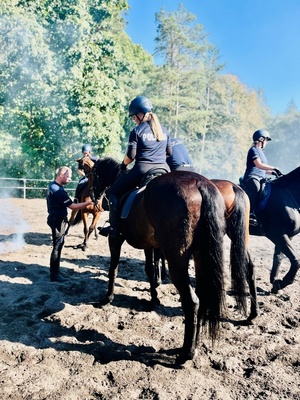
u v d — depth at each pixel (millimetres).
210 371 3365
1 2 16297
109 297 4879
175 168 5746
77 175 22094
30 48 16672
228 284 5988
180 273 3314
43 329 4094
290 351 3750
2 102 17938
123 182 4355
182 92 38625
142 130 4309
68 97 18391
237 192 4117
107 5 21453
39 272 6230
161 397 2887
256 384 3160
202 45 39938
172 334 4133
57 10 18250
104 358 3600
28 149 19875
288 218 5254
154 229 3570
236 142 48094
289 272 5309
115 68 21266
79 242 8914
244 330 4281
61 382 3113
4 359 3510
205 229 3307
